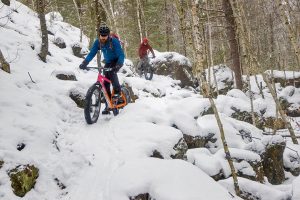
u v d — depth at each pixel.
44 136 5.94
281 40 23.42
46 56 10.32
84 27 18.42
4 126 5.75
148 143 5.90
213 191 4.32
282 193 5.91
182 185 4.31
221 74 17.39
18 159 5.05
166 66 16.56
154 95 12.30
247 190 5.91
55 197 4.91
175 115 7.62
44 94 7.52
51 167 5.41
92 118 7.06
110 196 4.34
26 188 4.83
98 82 7.10
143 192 4.30
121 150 5.75
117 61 7.17
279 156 7.72
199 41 6.76
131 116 7.25
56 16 19.08
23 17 13.57
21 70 8.45
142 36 24.22
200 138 7.57
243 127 8.76
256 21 22.91
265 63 22.16
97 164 5.43
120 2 24.98
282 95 16.14
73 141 6.21
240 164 6.76
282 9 10.27
